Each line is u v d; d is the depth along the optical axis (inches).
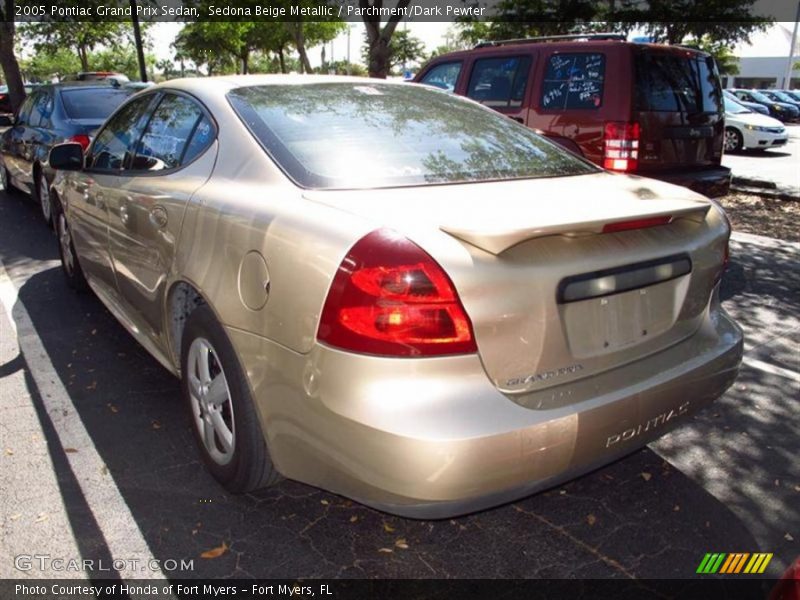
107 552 100.0
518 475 82.6
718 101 270.2
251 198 102.7
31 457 123.5
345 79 139.6
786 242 297.4
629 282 91.3
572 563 100.1
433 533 106.3
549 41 289.0
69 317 194.2
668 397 94.7
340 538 104.6
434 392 79.4
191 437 131.2
